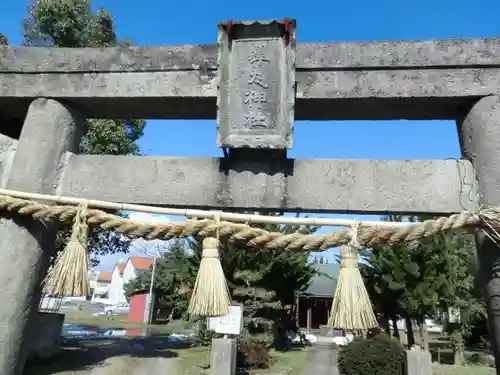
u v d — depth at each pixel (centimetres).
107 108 357
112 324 2698
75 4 1354
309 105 329
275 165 315
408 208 297
